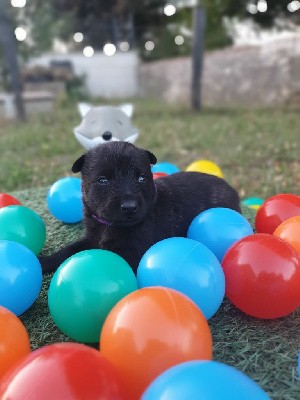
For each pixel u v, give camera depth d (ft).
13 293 0.83
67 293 0.75
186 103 6.28
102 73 8.23
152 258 0.83
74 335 0.77
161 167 1.70
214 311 0.82
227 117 4.66
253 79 5.78
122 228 1.00
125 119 1.59
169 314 0.61
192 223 1.09
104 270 0.76
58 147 3.14
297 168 2.52
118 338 0.61
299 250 0.95
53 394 0.49
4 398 0.51
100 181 0.96
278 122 4.00
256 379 0.70
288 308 0.82
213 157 2.83
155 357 0.58
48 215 1.57
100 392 0.51
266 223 1.19
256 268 0.81
